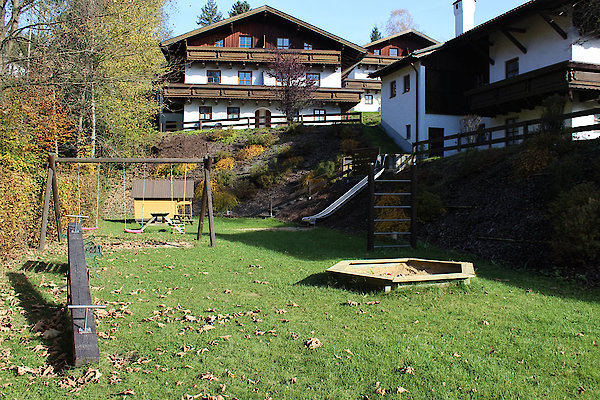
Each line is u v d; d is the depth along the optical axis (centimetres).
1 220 947
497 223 1236
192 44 4156
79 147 2202
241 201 2711
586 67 1867
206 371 482
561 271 920
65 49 1652
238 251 1235
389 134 3312
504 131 2488
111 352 534
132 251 1216
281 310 680
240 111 4109
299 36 4262
